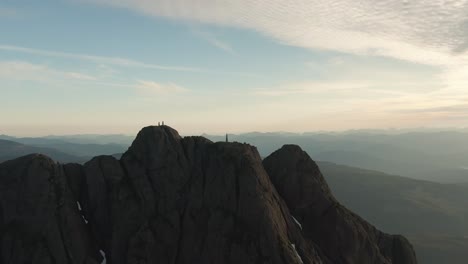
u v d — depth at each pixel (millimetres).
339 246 77812
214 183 74938
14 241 66125
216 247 68000
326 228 79375
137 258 67750
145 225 70625
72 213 70938
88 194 75875
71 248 67188
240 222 69875
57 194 72000
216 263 66875
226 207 71938
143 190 74688
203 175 77312
